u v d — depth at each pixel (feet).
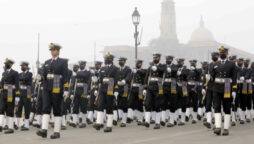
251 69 49.26
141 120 48.32
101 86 38.19
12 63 39.40
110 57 38.24
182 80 46.52
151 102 40.83
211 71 34.58
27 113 41.96
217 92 33.45
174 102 42.80
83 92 45.85
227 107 33.37
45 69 32.55
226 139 29.86
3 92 38.91
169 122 42.75
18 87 39.09
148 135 33.55
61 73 32.68
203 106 54.90
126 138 31.35
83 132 37.32
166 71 41.14
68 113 48.73
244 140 29.01
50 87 32.07
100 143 28.30
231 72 33.40
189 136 32.35
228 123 33.40
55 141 29.94
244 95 47.42
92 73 47.55
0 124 38.52
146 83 41.50
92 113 48.88
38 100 44.14
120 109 46.32
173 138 30.89
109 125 37.52
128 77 45.78
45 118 31.99
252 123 47.50
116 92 42.70
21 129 41.60
